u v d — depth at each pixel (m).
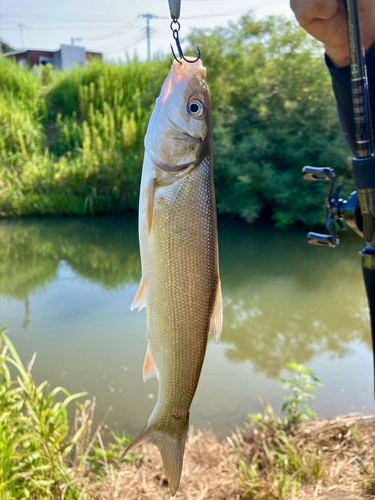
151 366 0.26
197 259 0.24
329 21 0.29
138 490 0.48
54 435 0.48
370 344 0.87
